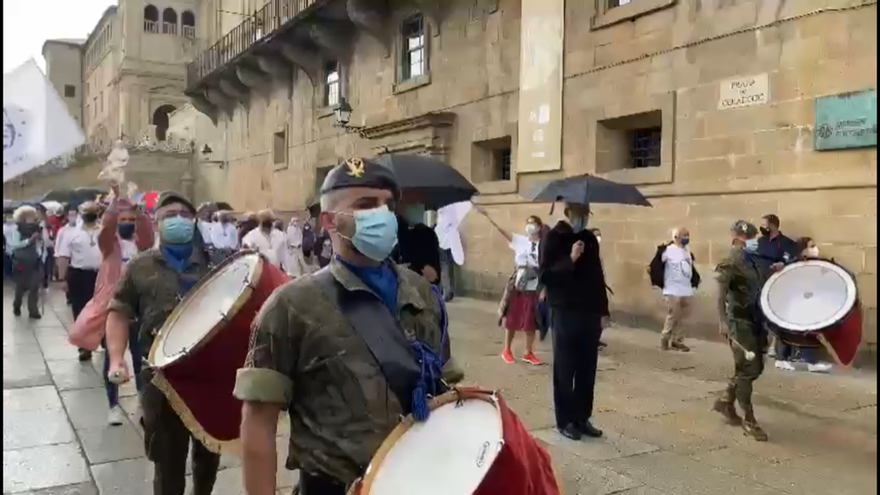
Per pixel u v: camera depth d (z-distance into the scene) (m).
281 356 2.02
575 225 5.62
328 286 2.07
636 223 11.40
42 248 15.94
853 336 5.25
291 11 22.92
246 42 26.44
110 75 45.28
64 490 4.57
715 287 10.17
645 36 11.23
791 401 6.77
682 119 10.69
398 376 2.02
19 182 30.39
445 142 15.74
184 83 43.12
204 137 34.25
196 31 43.19
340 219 2.06
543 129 13.16
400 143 16.98
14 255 12.32
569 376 5.56
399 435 1.99
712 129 10.27
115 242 5.98
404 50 17.58
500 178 15.05
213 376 2.97
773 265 7.17
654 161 11.82
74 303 8.55
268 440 2.04
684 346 9.43
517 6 13.86
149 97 42.56
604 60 11.96
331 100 21.50
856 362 8.34
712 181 10.27
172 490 3.52
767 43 9.57
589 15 12.21
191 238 3.82
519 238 8.60
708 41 10.30
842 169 8.77
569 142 12.67
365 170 2.10
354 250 2.10
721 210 10.15
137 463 5.06
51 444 5.47
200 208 13.41
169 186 34.72
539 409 6.45
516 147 13.92
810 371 8.05
